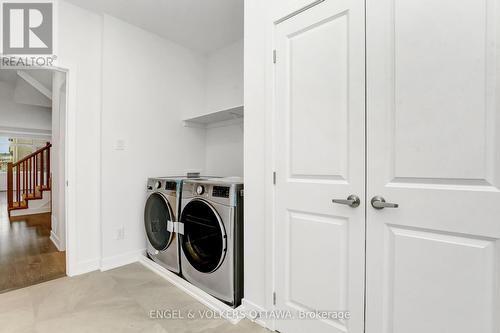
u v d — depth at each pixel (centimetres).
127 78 258
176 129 302
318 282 136
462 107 96
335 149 130
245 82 171
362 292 122
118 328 156
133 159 263
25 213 496
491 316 92
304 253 142
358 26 121
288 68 148
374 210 118
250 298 168
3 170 851
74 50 229
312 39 138
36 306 179
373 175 118
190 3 228
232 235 176
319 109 135
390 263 114
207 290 194
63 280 219
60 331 153
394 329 113
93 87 242
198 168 325
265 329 157
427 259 104
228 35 286
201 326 159
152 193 251
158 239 249
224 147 313
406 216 109
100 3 227
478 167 94
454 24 98
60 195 297
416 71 106
